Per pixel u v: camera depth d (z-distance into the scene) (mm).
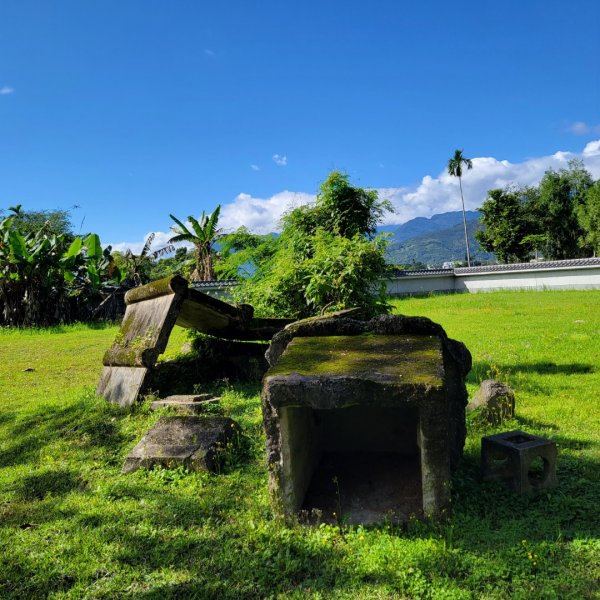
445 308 19953
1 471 4941
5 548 3551
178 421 5164
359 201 9016
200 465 4547
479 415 5660
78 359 11477
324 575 3018
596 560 2979
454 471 4180
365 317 5090
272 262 9336
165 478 4469
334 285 7426
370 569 2998
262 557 3225
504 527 3402
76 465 4949
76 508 4066
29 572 3244
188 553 3348
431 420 3279
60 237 20625
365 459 4785
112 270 22484
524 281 29000
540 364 8398
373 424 4945
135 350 6719
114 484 4406
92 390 7602
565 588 2748
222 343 8367
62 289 21016
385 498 3891
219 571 3141
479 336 11797
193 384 7488
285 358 3857
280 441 3533
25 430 6027
